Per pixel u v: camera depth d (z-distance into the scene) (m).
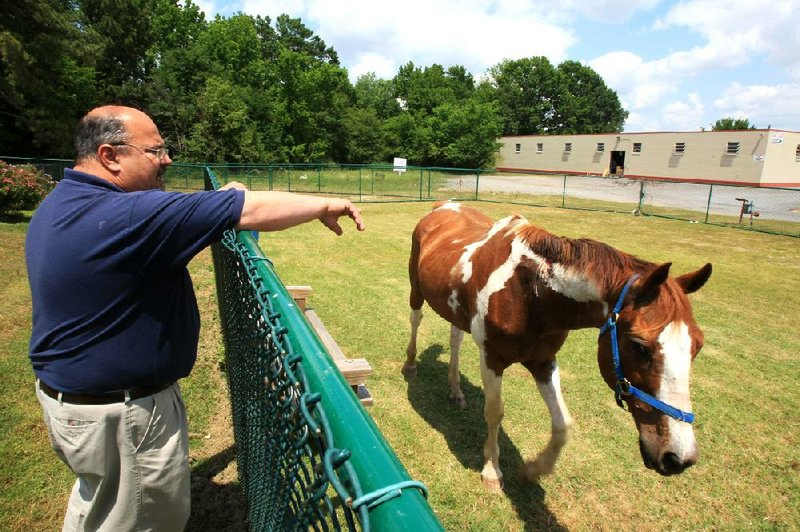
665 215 17.02
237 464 2.85
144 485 1.52
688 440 1.92
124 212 1.28
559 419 2.84
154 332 1.42
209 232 1.35
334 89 46.97
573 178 34.31
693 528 2.84
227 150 32.91
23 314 5.03
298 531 0.92
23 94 19.64
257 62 41.97
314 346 1.05
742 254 10.61
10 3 17.67
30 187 10.86
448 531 2.74
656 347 2.00
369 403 3.28
